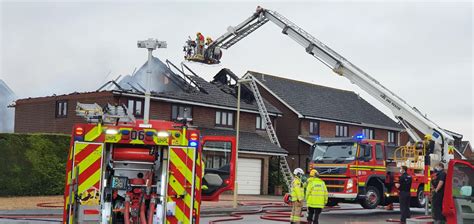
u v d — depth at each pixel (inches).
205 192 393.7
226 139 382.3
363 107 1761.8
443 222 389.7
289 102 1524.4
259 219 727.1
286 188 1355.8
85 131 344.2
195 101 1255.5
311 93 1651.1
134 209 355.3
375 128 1699.1
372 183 792.9
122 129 347.3
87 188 339.0
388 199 815.7
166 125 377.1
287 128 1517.0
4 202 826.8
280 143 1523.1
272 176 1360.7
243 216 775.1
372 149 783.1
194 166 352.8
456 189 341.1
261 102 1390.3
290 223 625.6
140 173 362.9
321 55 878.4
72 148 342.0
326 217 764.0
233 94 1421.0
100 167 341.4
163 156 355.3
